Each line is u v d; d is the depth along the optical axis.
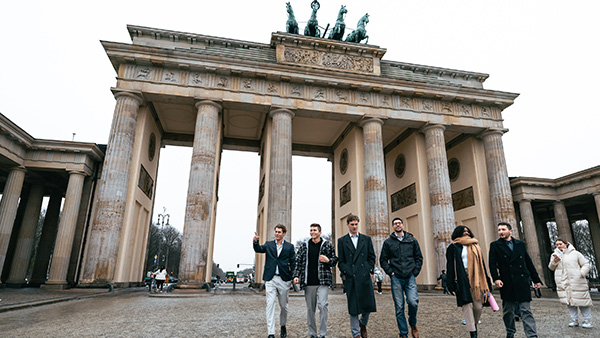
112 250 33.59
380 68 47.78
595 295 36.09
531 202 52.06
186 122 49.66
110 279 33.09
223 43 44.66
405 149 50.88
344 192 50.16
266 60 43.84
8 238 37.16
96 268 32.62
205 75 40.50
